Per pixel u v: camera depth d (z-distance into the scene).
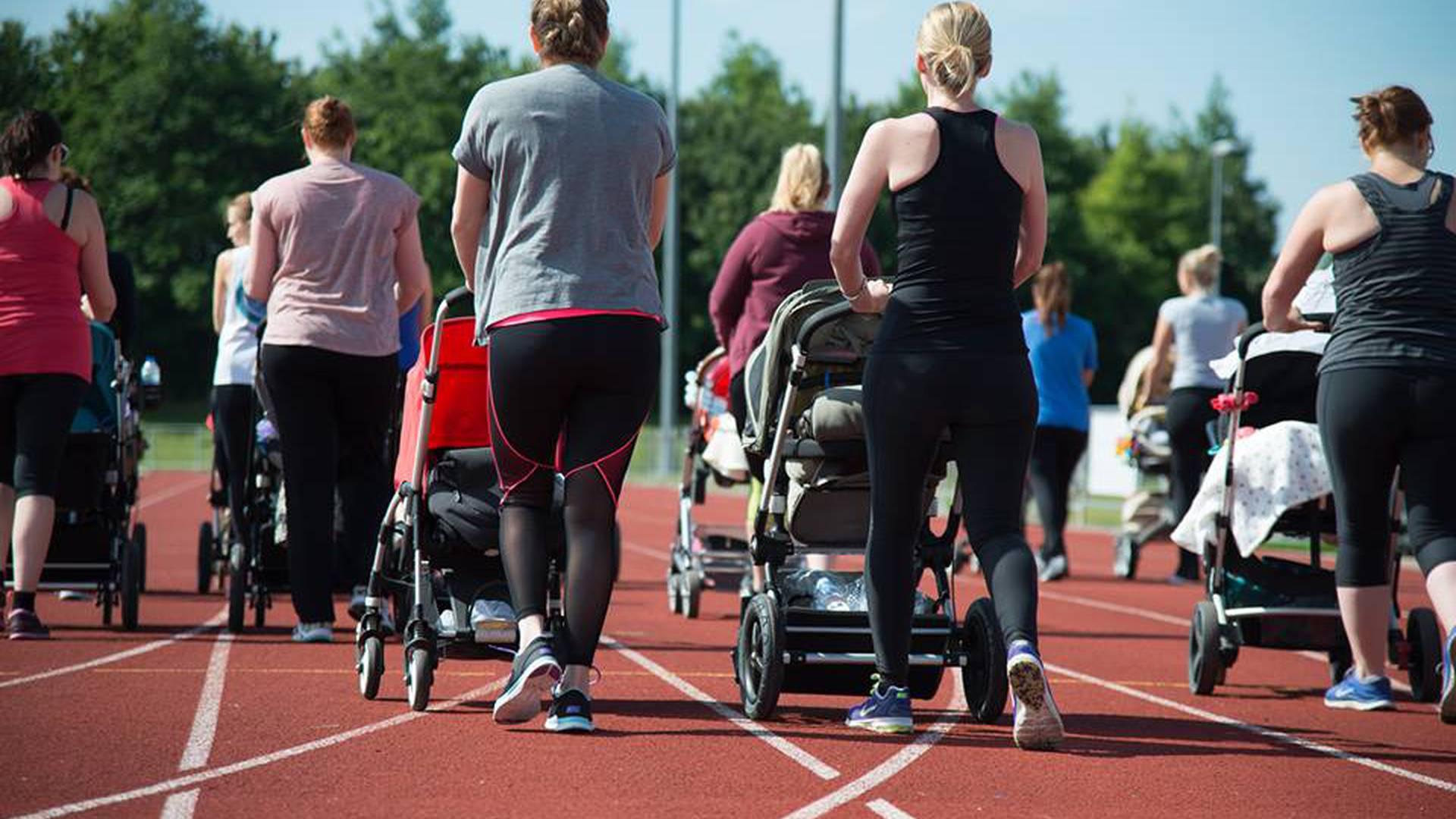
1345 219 10.48
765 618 9.75
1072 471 21.61
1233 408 12.03
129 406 14.59
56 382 12.68
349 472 13.01
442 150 117.19
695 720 9.91
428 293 14.60
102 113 113.31
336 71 123.12
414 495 9.95
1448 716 10.08
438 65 121.06
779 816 7.48
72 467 13.70
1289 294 10.88
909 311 8.96
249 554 13.79
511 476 9.07
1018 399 8.93
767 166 125.62
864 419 9.23
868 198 9.04
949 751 9.11
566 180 8.79
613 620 16.02
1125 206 144.25
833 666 10.03
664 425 59.81
